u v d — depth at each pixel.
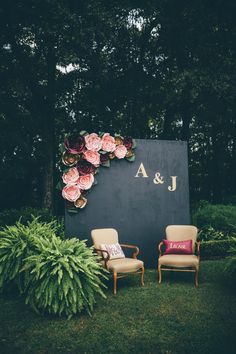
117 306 5.80
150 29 15.10
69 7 12.00
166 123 16.41
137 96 15.17
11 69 14.28
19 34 13.18
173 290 6.58
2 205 18.67
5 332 4.90
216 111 14.76
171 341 4.61
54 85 14.95
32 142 16.80
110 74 15.30
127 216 8.25
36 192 19.39
